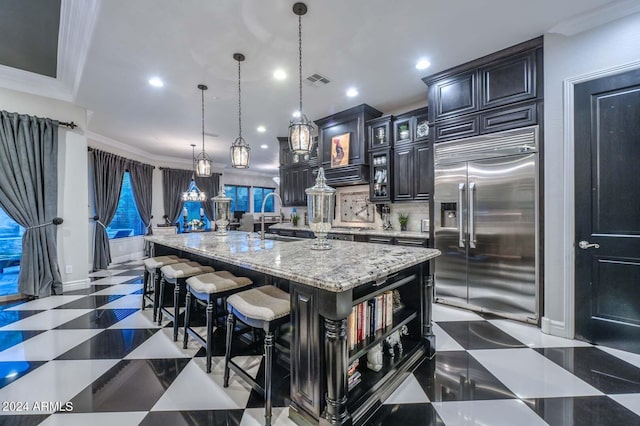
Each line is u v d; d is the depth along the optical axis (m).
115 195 5.75
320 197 2.10
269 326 1.50
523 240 2.64
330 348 1.34
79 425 1.45
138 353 2.18
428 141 3.39
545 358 2.08
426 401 1.64
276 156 8.02
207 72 3.07
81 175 4.01
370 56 2.80
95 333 2.54
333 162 4.65
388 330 1.82
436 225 3.24
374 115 4.41
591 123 2.28
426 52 2.73
